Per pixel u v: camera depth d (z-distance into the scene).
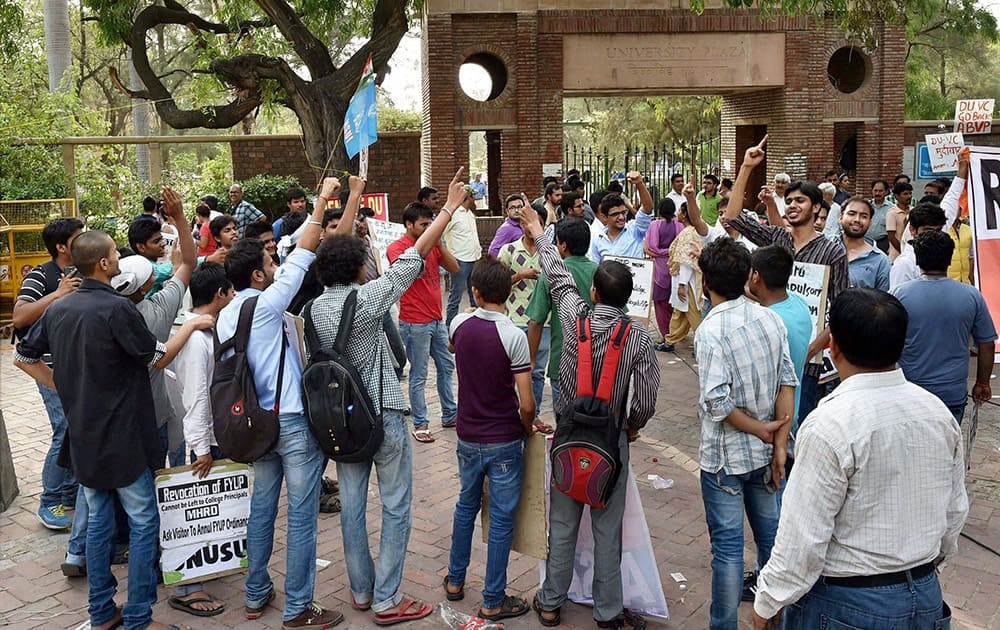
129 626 4.36
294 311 5.77
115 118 36.66
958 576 4.98
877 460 2.61
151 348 4.27
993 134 20.45
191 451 4.98
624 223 8.29
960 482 2.77
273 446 4.33
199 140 19.91
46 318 4.29
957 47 30.20
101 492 4.31
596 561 4.33
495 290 4.34
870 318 2.63
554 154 16.66
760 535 4.11
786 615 2.93
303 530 4.43
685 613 4.62
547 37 16.31
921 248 4.91
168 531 4.65
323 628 4.47
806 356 4.38
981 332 4.98
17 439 7.79
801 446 2.71
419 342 7.38
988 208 5.64
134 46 17.75
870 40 12.70
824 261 5.03
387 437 4.43
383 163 21.02
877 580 2.67
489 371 4.36
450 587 4.78
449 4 16.08
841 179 14.90
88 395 4.16
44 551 5.52
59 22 19.80
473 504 4.65
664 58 16.61
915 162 19.23
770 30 16.73
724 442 3.96
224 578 5.14
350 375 4.19
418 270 4.44
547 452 4.52
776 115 17.52
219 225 7.00
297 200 9.16
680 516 5.88
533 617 4.58
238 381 4.30
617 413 4.16
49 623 4.62
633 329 4.17
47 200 13.13
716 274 3.94
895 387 2.69
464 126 16.55
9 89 17.14
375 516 5.94
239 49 18.48
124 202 18.52
